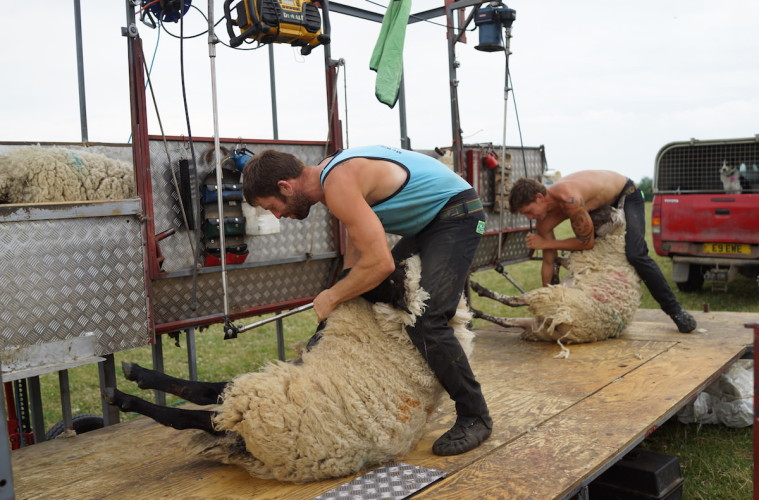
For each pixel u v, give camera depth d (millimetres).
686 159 9023
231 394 2398
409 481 2395
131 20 3357
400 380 2582
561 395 3488
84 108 4430
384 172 2588
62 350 2928
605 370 3980
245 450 2518
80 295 3029
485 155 6320
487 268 6695
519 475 2432
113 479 2545
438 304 2598
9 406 3604
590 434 2865
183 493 2389
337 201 2467
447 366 2627
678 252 8789
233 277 4180
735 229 8242
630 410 3180
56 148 3543
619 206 5094
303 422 2357
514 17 5301
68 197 3387
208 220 3926
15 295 2826
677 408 3295
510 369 4113
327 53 4734
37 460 2771
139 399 2512
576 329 4641
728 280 8477
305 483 2443
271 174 2559
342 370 2518
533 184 4926
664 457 3070
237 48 3754
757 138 8336
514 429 2961
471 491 2305
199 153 3965
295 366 2555
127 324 3207
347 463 2447
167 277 3727
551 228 5105
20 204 2816
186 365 6500
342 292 2514
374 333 2639
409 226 2736
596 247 5031
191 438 2621
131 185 3652
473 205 2762
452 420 3176
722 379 4195
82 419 3664
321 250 4758
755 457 2309
